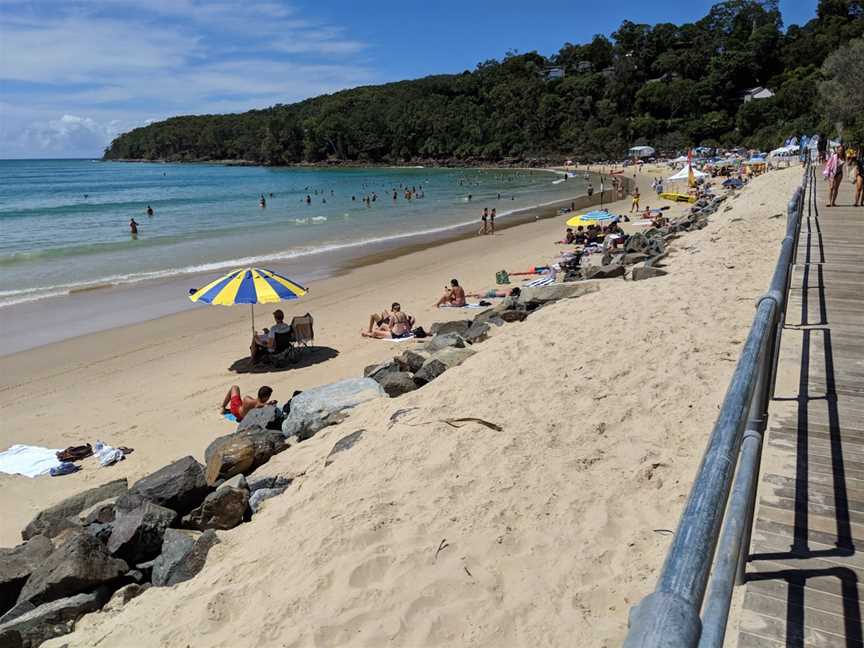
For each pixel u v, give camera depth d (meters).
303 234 33.22
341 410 8.05
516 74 169.38
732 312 8.68
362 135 165.75
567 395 6.53
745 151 93.69
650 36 148.00
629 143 123.88
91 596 5.13
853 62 41.53
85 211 48.53
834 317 6.65
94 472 8.31
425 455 5.66
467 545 4.42
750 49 123.31
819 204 17.36
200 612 4.26
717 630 1.57
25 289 19.86
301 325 12.84
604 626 3.57
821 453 3.88
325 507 5.25
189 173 141.00
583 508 4.68
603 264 17.98
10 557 5.72
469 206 50.06
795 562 2.95
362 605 4.00
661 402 6.11
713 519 1.47
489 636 3.66
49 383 11.91
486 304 16.52
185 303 18.05
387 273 21.83
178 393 11.20
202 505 6.04
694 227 22.86
